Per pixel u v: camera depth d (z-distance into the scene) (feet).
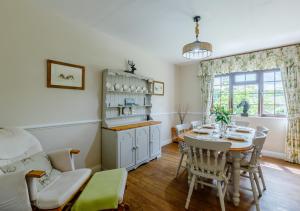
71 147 8.34
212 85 14.83
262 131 8.08
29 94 6.88
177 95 17.08
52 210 4.43
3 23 6.17
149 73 13.33
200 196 7.15
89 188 5.18
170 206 6.44
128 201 6.75
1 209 4.28
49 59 7.40
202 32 9.33
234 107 14.05
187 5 6.82
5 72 6.25
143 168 10.07
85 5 6.98
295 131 10.96
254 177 7.05
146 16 7.76
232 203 6.64
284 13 7.35
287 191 7.47
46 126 7.37
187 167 8.18
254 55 12.55
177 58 14.69
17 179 4.24
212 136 7.73
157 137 11.86
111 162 9.16
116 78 10.41
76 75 8.38
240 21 8.09
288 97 11.22
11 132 5.62
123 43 10.94
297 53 10.91
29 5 6.78
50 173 5.79
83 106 8.82
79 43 8.54
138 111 12.07
